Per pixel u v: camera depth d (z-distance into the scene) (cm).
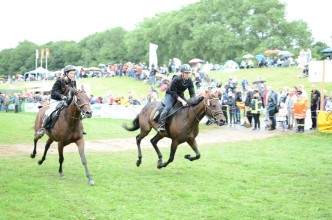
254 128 2053
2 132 1933
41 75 6856
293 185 937
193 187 909
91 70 6197
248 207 771
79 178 995
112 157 1314
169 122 1038
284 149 1447
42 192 861
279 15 6650
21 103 3669
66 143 984
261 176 1023
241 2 7056
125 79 4841
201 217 716
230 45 6669
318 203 798
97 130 2111
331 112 1764
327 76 1866
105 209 752
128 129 1213
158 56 8538
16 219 700
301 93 1889
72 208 759
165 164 1057
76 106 943
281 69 4050
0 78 7938
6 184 923
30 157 1291
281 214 733
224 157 1293
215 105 977
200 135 1919
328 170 1094
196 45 7225
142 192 866
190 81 1048
